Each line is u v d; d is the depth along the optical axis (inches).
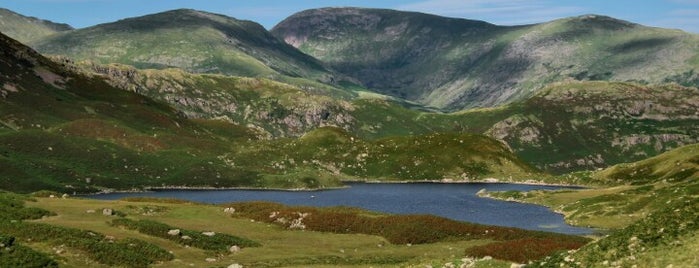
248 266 2057.1
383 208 6619.1
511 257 2066.9
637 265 1256.2
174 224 2839.6
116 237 2135.8
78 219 2527.1
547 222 5123.0
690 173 7401.6
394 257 2415.1
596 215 5014.8
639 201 5002.5
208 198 7839.6
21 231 1935.3
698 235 1286.9
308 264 2159.2
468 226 3102.9
